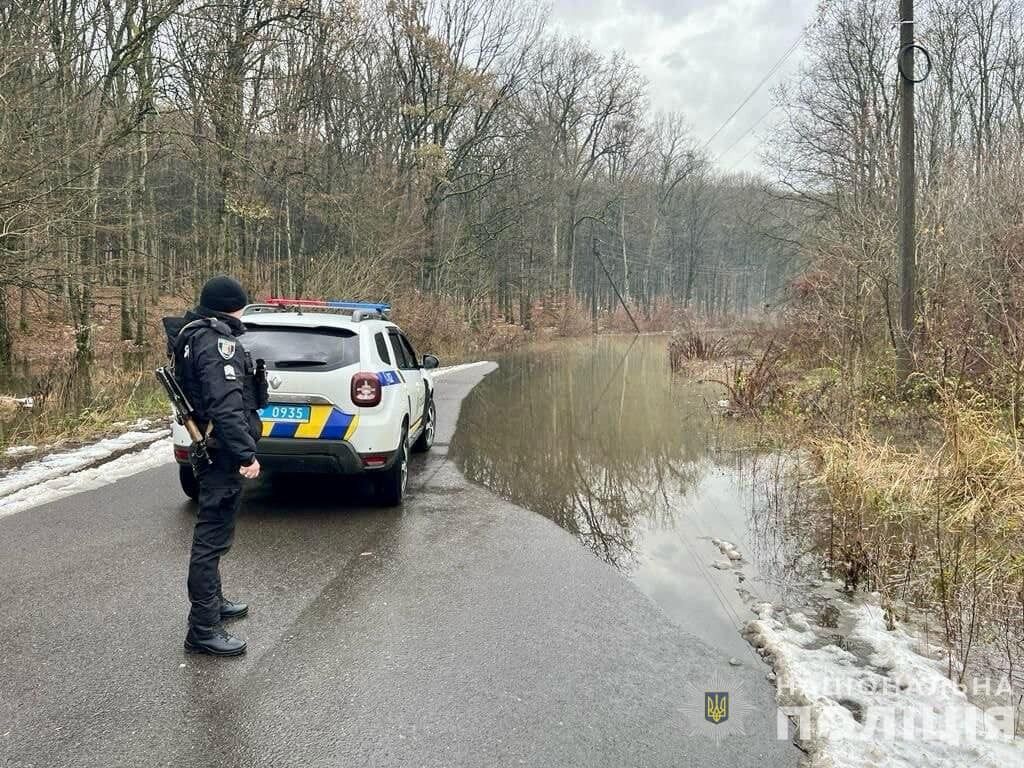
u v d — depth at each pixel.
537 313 51.00
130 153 15.34
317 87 25.95
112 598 4.36
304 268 23.73
